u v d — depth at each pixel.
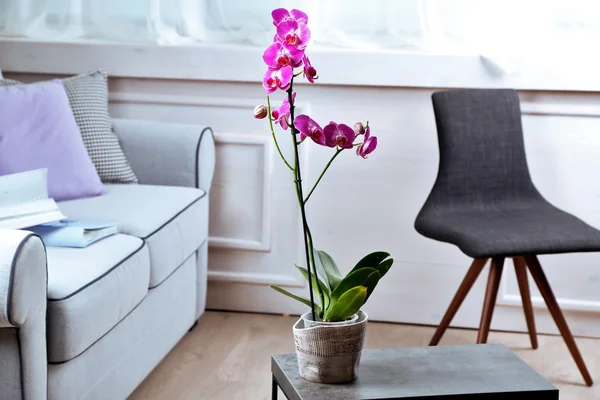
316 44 3.02
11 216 2.03
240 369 2.60
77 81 2.87
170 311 2.53
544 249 2.36
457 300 2.63
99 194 2.64
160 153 2.86
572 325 3.00
